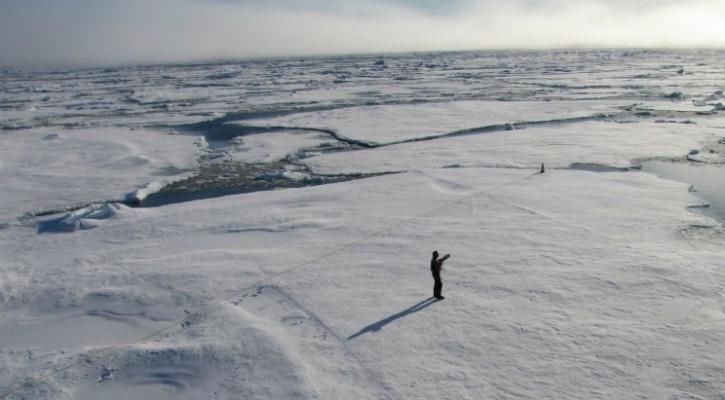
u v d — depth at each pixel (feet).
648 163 73.10
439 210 50.29
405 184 61.93
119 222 51.93
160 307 32.53
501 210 49.37
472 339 26.84
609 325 27.78
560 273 34.55
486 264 36.50
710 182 62.13
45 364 26.53
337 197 57.82
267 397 22.91
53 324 31.37
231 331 28.71
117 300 33.83
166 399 23.58
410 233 43.96
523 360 24.88
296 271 36.78
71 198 64.49
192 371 25.34
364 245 41.60
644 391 22.33
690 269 34.76
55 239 48.14
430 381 23.47
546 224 44.78
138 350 27.27
